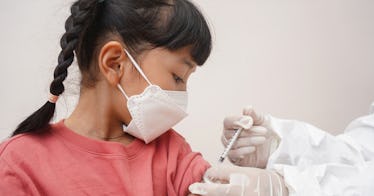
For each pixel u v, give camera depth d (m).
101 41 0.76
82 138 0.73
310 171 0.83
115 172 0.72
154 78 0.75
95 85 0.77
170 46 0.74
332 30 1.35
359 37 1.35
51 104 0.74
